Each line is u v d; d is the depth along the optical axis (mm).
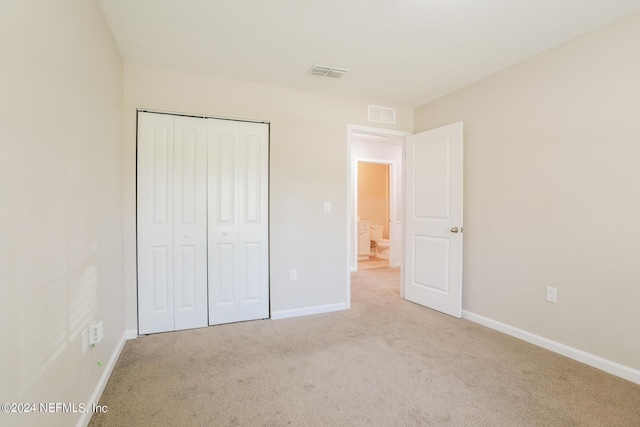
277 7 1886
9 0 907
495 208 2781
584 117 2172
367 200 7461
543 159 2414
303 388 1863
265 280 3043
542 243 2422
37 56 1076
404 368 2102
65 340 1296
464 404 1712
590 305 2141
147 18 1983
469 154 3031
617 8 1884
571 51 2240
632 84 1944
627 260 1970
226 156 2881
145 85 2631
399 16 1975
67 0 1336
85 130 1561
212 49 2377
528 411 1651
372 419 1591
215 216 2848
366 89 3148
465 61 2570
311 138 3197
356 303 3588
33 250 1049
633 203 1943
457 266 3041
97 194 1760
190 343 2484
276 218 3053
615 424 1549
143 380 1932
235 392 1815
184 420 1567
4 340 884
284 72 2768
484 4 1849
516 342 2514
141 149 2623
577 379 1963
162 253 2693
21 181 975
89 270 1608
